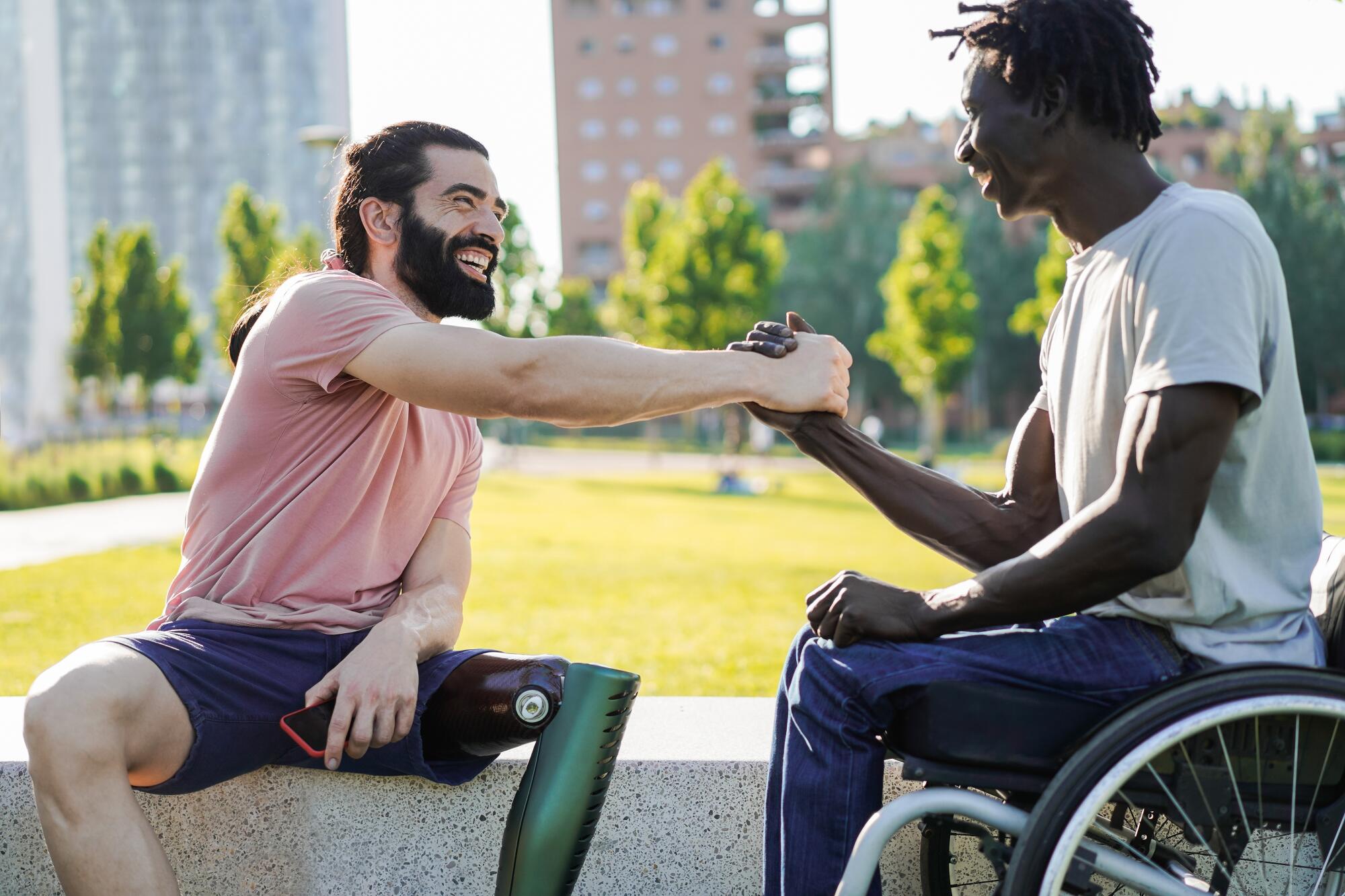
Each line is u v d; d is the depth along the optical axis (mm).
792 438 1976
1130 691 1620
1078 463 1704
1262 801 1601
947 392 45219
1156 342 1532
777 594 7645
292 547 1951
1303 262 9312
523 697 1762
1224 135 12547
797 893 1647
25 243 77750
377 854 2104
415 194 2105
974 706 1599
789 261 60812
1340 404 23484
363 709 1784
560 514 16672
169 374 39219
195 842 2102
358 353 1854
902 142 80625
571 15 82812
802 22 82812
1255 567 1650
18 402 54719
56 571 8664
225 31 86250
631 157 83312
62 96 85125
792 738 1701
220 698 1796
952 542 1936
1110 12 1654
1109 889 1878
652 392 1817
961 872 2094
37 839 2100
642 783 2107
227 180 86250
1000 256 58031
